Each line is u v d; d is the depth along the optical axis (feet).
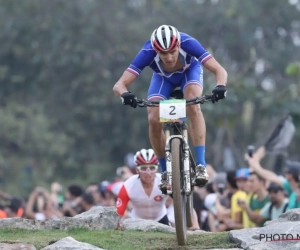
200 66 89.81
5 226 93.66
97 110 345.31
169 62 83.82
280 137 133.69
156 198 112.27
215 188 136.98
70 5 346.95
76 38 344.49
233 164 282.36
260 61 354.54
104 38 347.97
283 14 350.84
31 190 327.67
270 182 121.29
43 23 343.87
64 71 347.77
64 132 351.87
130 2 378.53
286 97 215.31
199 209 128.06
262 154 124.67
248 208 116.06
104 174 349.00
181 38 86.63
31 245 82.48
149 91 89.71
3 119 340.39
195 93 86.94
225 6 353.31
